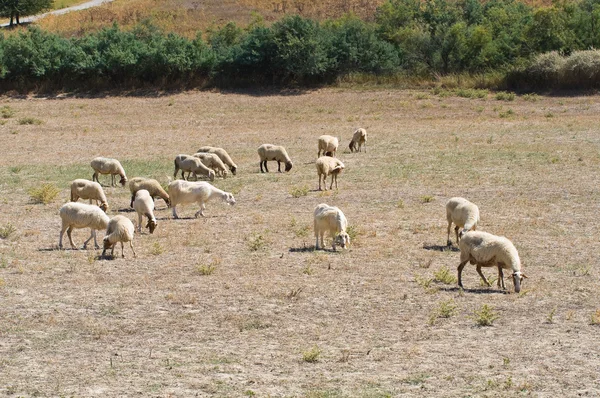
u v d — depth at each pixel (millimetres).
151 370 12242
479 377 11820
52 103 59625
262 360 12688
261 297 16156
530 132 43188
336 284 17047
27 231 22500
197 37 66812
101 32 68250
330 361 12609
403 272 18016
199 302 15844
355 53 64375
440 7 74812
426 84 62469
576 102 54562
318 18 87438
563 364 12328
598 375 11852
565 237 21078
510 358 12625
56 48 64625
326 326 14422
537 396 11086
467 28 68312
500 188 28234
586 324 14305
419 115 52250
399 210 25016
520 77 60281
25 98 61594
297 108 56125
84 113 55875
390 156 36344
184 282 17297
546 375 11883
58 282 17297
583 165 32469
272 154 33125
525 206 25078
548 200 26016
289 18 65375
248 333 14078
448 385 11508
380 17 74500
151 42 66625
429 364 12414
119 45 65812
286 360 12672
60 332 14141
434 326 14320
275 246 20625
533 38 64875
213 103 58594
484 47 64812
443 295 16219
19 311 15273
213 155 31516
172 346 13398
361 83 63594
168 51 65250
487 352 12922
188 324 14562
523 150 36875
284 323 14602
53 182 31203
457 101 56531
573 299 15828
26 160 37375
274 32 64938
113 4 99188
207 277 17688
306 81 64188
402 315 14984
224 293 16438
